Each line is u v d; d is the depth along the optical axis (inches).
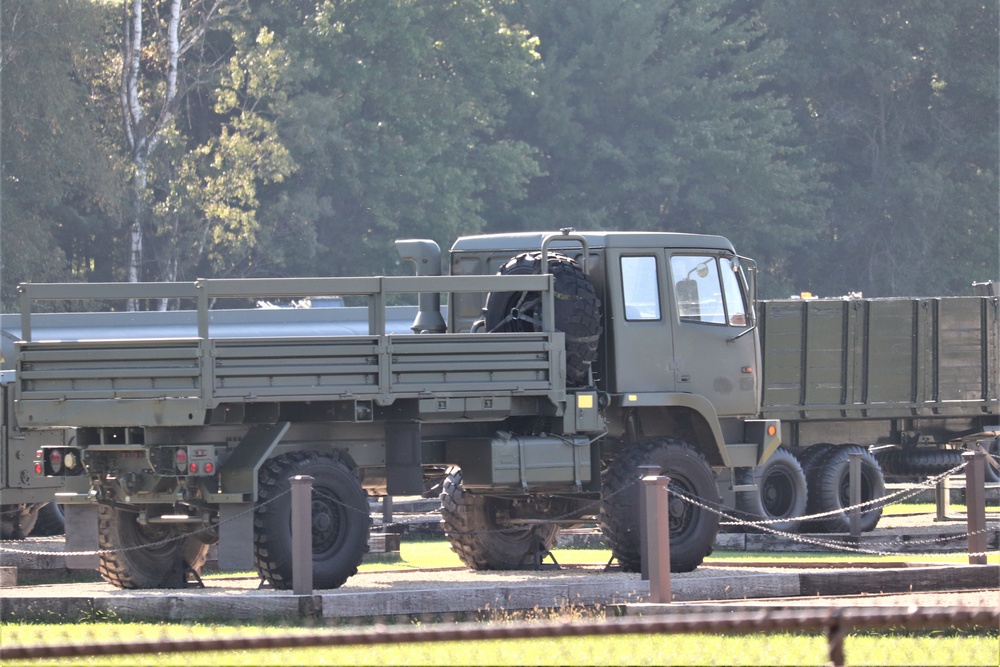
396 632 892.6
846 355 3991.1
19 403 2155.5
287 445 2263.8
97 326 3619.6
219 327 3735.2
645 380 2522.1
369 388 2197.3
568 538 3420.3
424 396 2235.5
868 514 3713.1
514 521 2549.2
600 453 2504.9
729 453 2647.6
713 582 2156.7
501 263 2687.0
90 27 7352.4
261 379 2139.5
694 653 1547.7
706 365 2588.6
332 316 3900.1
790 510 3654.0
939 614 910.4
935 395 4128.9
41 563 2827.3
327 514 2203.5
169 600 2022.6
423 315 2726.4
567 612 2011.6
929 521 3882.9
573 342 2389.3
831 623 912.9
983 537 2320.4
